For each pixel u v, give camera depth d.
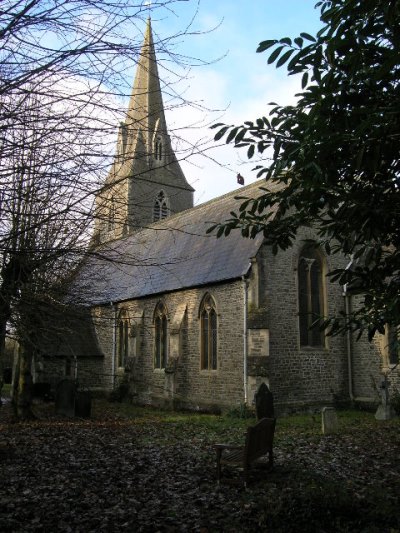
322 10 4.41
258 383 17.16
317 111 4.29
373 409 18.48
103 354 27.86
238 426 15.07
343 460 9.95
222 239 21.50
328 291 19.67
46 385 22.70
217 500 7.34
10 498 7.62
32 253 5.19
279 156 4.94
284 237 5.79
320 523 5.42
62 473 9.22
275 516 5.61
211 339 19.84
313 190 4.90
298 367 18.47
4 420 16.62
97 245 6.16
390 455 10.39
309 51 4.12
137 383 24.33
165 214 32.16
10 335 6.72
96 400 25.91
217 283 19.47
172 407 20.94
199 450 11.33
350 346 19.75
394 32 3.78
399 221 4.68
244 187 24.08
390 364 18.09
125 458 10.53
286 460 9.96
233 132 4.95
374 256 5.20
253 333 17.53
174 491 7.94
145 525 6.34
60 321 7.54
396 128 3.81
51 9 3.92
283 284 18.59
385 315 5.10
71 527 6.33
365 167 4.33
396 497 6.88
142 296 24.19
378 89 4.09
